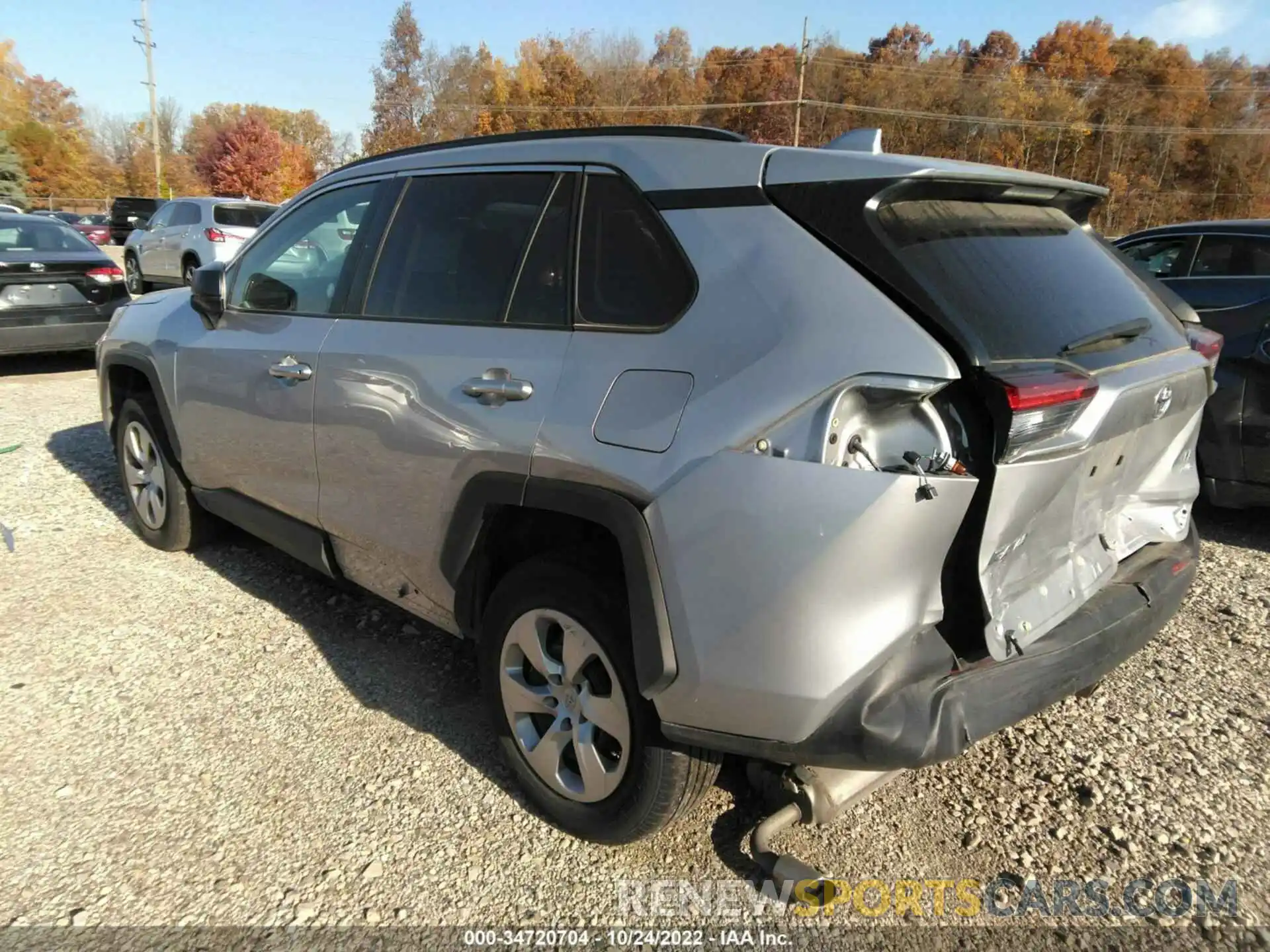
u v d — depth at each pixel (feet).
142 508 15.24
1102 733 10.19
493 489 8.15
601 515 7.30
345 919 7.48
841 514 6.27
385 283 10.09
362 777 9.29
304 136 272.31
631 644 7.43
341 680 11.16
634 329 7.63
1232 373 15.89
